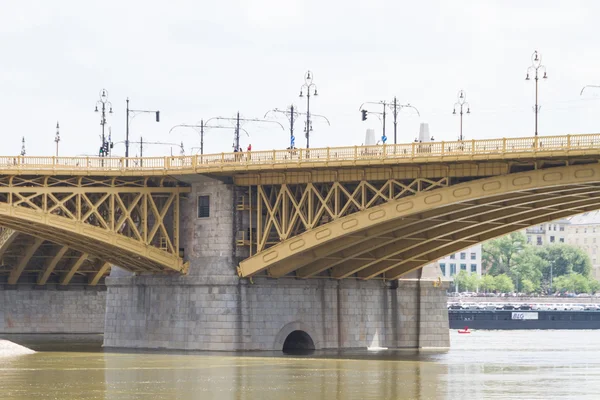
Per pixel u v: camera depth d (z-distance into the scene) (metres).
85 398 152.00
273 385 168.00
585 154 190.25
